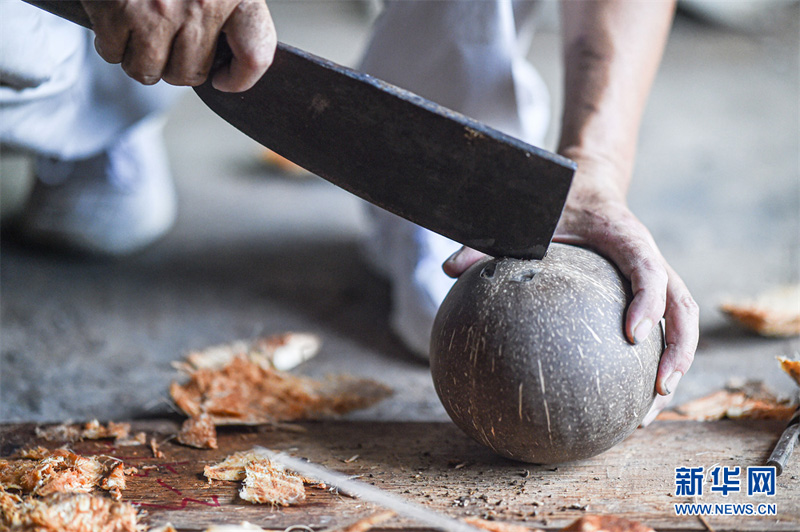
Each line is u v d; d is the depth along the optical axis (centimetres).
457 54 180
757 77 429
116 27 97
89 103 179
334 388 159
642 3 152
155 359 175
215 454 129
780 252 228
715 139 338
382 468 124
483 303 110
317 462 126
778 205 265
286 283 219
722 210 263
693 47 490
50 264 227
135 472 123
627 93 147
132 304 204
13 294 206
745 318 183
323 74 106
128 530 102
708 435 132
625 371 107
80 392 158
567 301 108
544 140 325
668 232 246
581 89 146
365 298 210
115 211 227
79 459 123
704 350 177
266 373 162
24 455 126
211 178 306
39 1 100
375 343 186
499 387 107
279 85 109
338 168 115
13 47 141
